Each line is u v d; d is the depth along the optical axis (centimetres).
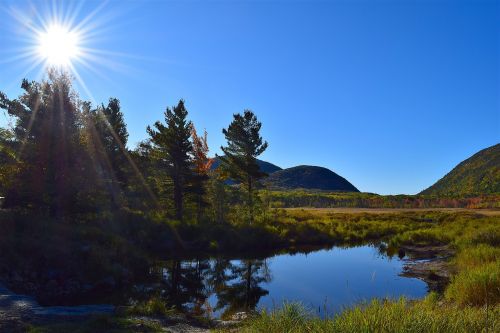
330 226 3881
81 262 1777
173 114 3644
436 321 565
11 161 2422
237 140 4028
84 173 2531
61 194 2425
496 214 4825
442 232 3014
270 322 773
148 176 3809
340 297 1544
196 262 2442
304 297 1570
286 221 3953
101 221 2806
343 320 636
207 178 3709
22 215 2164
